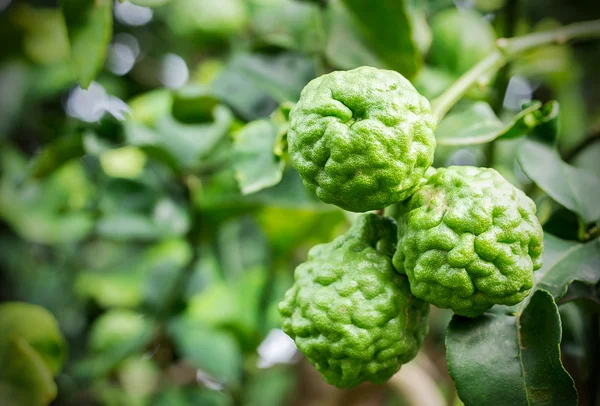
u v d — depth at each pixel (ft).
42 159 1.47
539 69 1.87
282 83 1.45
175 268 1.82
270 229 1.77
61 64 2.30
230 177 1.52
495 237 0.90
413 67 1.36
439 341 1.94
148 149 1.48
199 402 1.95
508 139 1.18
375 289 0.96
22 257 2.33
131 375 2.06
